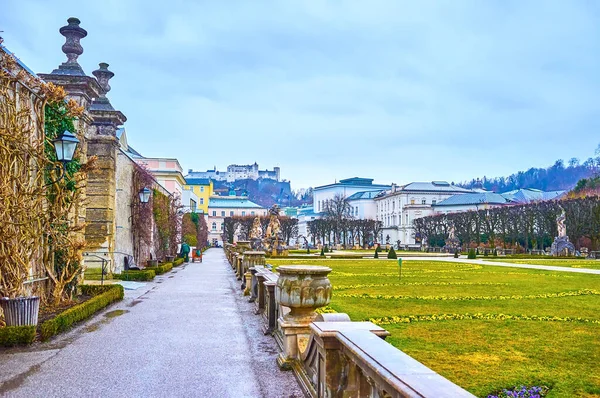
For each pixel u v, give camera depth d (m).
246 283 15.10
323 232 92.31
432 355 7.05
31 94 11.24
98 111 20.09
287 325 6.57
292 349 6.57
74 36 16.39
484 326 9.30
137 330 9.27
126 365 6.73
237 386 5.84
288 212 152.38
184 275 23.69
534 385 5.74
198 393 5.57
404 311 11.12
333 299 13.27
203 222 78.44
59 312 10.63
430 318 10.14
